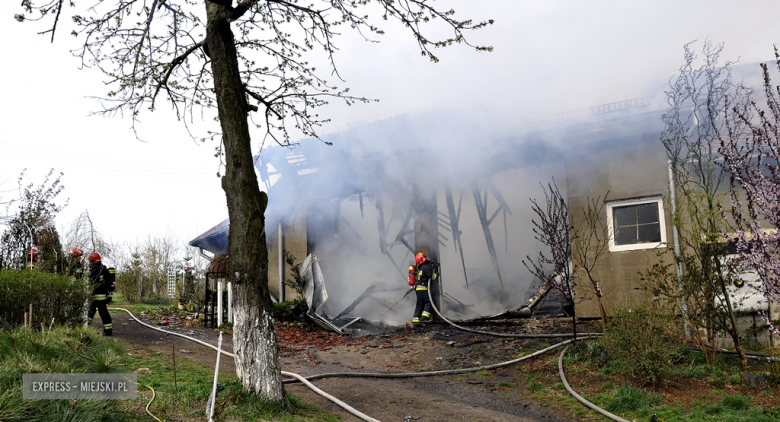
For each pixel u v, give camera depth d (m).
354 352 10.02
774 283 6.47
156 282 20.95
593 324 9.51
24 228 10.02
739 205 6.82
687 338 8.41
